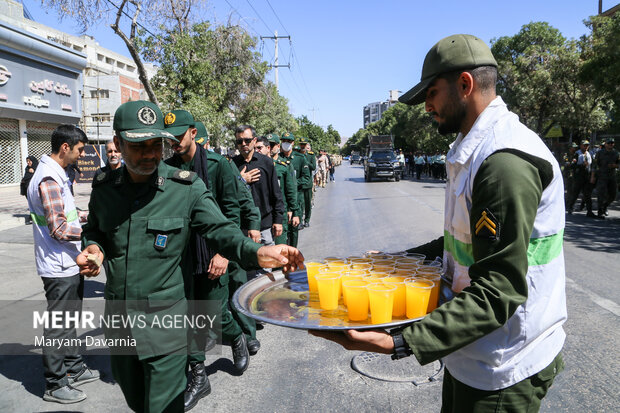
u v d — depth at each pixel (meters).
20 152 19.42
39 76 19.41
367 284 1.57
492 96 1.38
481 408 1.38
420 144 43.88
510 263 1.16
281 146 8.29
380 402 3.06
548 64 21.78
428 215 12.09
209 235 2.02
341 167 65.44
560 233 1.35
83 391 3.33
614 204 14.16
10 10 25.42
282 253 1.78
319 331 1.32
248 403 3.12
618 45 14.55
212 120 12.59
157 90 11.66
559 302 1.38
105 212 1.98
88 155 14.88
